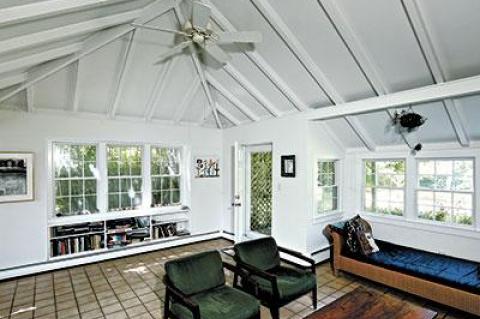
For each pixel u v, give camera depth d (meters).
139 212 5.17
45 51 3.00
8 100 4.00
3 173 4.02
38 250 4.25
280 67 3.80
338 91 3.80
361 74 3.37
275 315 2.67
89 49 3.31
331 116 4.09
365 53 3.03
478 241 3.71
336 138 4.93
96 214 4.79
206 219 6.09
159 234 5.46
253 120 5.42
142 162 5.38
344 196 5.23
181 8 3.12
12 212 4.07
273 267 3.28
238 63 4.10
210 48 3.02
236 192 5.44
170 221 5.64
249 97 4.83
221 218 6.32
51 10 2.14
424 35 2.55
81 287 3.77
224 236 6.20
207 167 6.12
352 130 4.54
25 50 2.75
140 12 3.04
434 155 4.14
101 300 3.41
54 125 4.42
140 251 5.16
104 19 2.83
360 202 5.06
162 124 5.51
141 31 3.44
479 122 3.41
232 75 4.31
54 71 3.51
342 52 3.15
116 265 4.59
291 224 4.62
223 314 2.32
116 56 3.77
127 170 5.21
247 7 3.11
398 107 3.62
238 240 5.43
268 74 3.92
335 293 3.56
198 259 2.85
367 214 4.92
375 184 4.94
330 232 4.21
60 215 4.54
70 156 4.68
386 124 4.12
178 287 2.58
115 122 4.98
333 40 3.04
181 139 5.76
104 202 4.89
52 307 3.25
